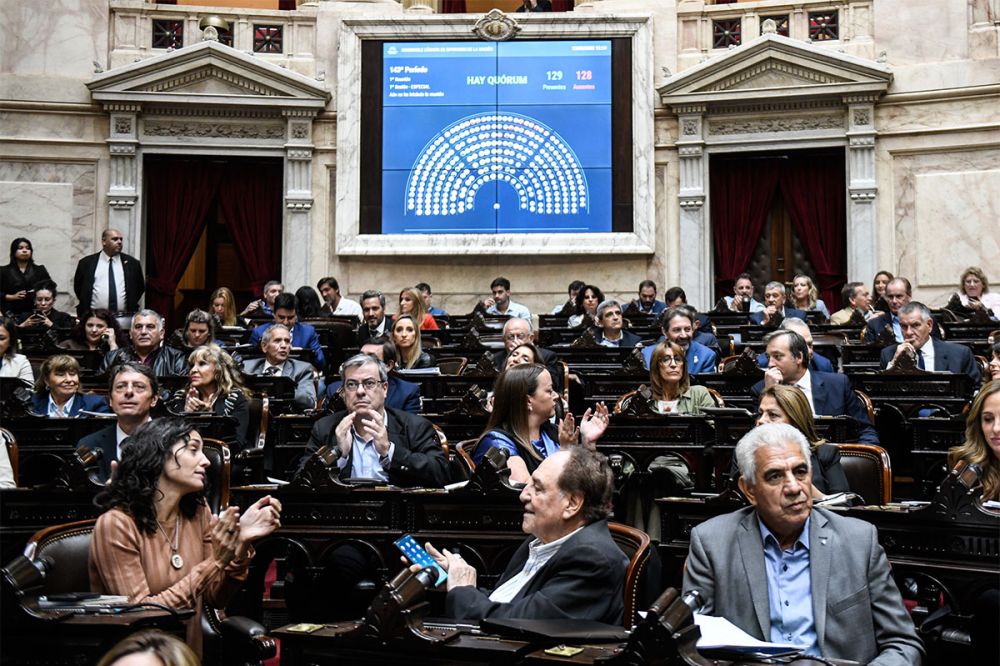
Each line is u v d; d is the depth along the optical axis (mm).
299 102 12906
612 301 8805
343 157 12922
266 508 3398
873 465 4523
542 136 12875
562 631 2611
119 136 12766
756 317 10289
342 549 4387
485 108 12898
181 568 3426
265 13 13133
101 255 11953
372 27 13039
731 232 13023
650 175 12758
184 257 13094
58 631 2836
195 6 13055
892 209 12367
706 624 2746
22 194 12680
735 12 12930
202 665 3160
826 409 5934
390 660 2596
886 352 7523
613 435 5699
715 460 5484
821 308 10672
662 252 12875
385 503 4207
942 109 12219
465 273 13016
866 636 2982
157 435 3459
